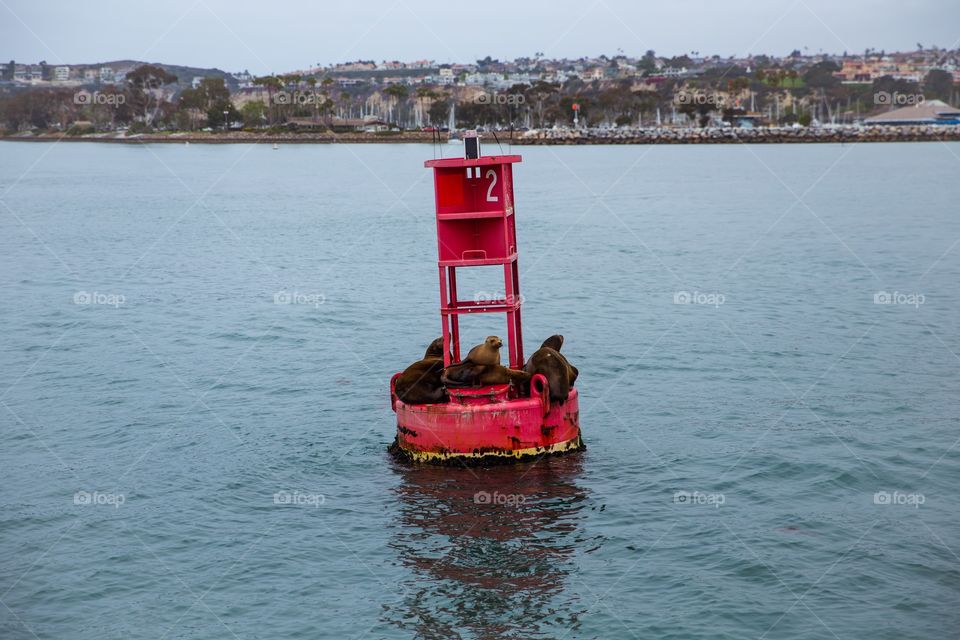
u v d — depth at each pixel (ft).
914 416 61.11
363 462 53.78
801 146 646.33
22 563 42.68
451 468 51.47
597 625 37.22
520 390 52.08
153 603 39.34
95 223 207.31
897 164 416.87
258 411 64.18
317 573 41.42
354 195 286.87
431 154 571.69
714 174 368.89
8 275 130.62
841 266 130.11
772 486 49.93
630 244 160.25
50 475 52.95
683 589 39.70
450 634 36.81
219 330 91.71
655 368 74.38
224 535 45.06
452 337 55.72
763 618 37.60
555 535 44.42
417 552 42.96
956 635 36.35
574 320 94.43
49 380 73.67
